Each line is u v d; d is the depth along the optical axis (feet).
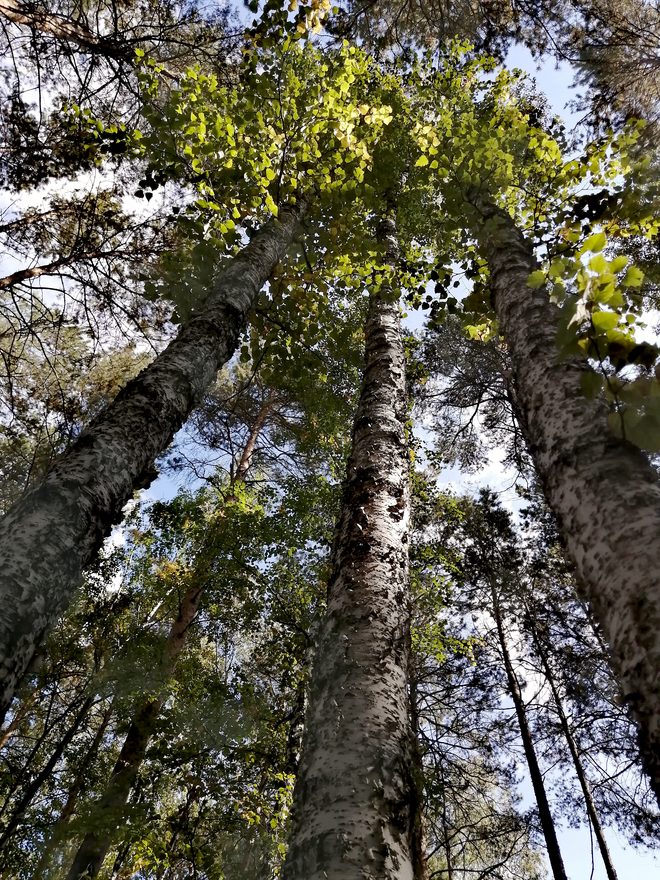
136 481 9.64
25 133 16.15
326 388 26.48
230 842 18.60
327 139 17.95
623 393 4.44
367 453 11.79
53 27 12.69
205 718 19.63
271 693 24.64
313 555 25.00
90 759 24.21
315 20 14.89
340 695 7.14
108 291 18.63
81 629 24.13
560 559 34.12
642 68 22.45
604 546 4.70
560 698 31.99
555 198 14.88
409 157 22.04
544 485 6.13
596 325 4.37
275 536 22.63
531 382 7.32
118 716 23.18
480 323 16.53
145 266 18.74
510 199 15.65
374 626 8.05
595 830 28.60
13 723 24.17
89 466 8.73
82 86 14.37
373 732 6.58
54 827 20.65
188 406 11.45
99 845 18.39
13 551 7.07
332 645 7.95
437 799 21.99
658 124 22.80
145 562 25.39
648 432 4.35
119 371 25.17
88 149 16.26
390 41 26.07
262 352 20.27
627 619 4.10
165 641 22.97
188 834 18.52
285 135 15.38
